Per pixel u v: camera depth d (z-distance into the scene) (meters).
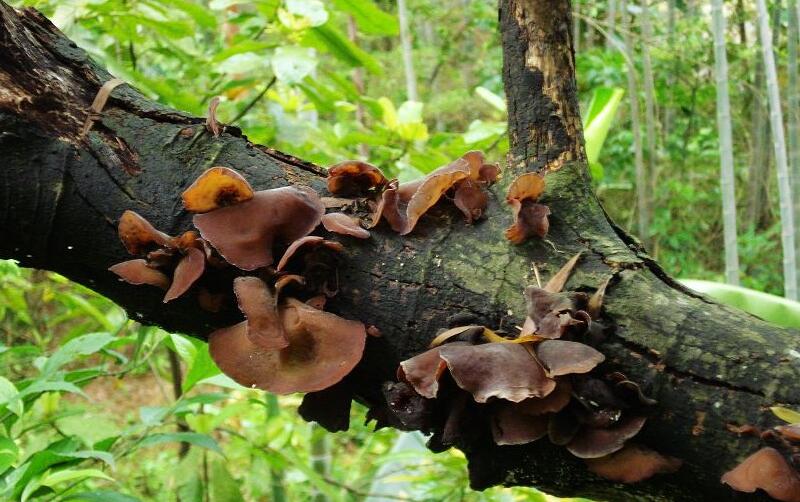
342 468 1.54
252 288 0.59
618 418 0.56
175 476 0.89
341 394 0.62
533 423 0.57
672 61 2.31
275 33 1.00
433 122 3.17
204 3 2.32
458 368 0.56
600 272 0.60
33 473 0.69
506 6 0.65
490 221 0.62
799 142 1.52
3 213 0.62
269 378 0.59
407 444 1.23
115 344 0.86
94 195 0.62
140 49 1.33
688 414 0.56
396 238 0.62
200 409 0.93
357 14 1.02
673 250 2.77
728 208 1.43
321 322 0.60
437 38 3.45
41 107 0.62
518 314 0.59
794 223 1.51
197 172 0.63
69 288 1.40
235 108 1.13
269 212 0.61
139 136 0.63
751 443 0.55
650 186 2.46
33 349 0.82
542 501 0.93
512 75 0.65
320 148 1.07
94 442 0.80
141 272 0.61
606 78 2.33
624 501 0.60
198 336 0.66
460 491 0.95
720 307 0.59
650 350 0.57
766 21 1.40
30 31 0.63
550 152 0.64
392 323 0.61
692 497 0.57
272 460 0.95
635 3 2.50
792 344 0.56
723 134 1.43
